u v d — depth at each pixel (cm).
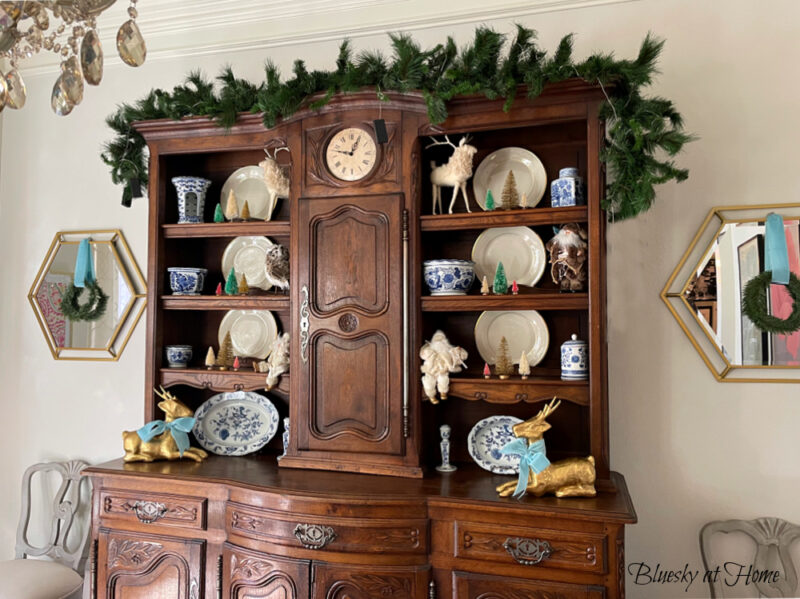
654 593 226
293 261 229
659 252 231
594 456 197
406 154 219
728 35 228
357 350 221
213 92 283
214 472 221
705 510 223
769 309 218
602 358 199
